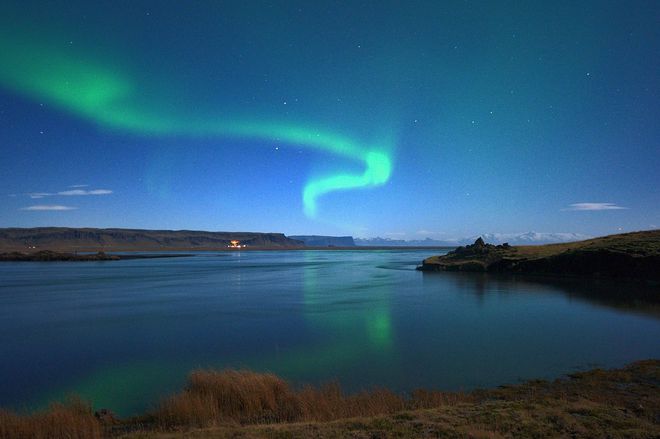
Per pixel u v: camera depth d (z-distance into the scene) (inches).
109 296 1891.0
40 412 498.3
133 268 4311.0
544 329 1035.9
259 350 891.4
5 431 402.6
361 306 1496.1
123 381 697.0
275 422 452.4
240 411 494.0
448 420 408.5
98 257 6742.1
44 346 959.0
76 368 779.4
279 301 1674.5
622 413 435.8
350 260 6279.5
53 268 4384.8
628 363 724.0
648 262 2071.9
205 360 823.7
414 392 577.9
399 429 382.0
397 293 1871.3
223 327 1154.7
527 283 2123.5
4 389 665.0
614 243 2481.5
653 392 545.3
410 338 967.0
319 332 1060.5
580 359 757.9
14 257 6422.2
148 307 1546.5
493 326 1086.4
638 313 1239.5
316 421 447.8
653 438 361.7
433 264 3280.0
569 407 450.9
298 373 713.6
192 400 498.6
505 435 366.6
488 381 641.6
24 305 1615.4
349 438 363.6
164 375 730.2
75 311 1460.4
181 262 5861.2
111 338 1035.9
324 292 1980.8
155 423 461.7
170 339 1017.5
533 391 570.6
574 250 2512.3
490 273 2760.8
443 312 1325.0
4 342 1003.9
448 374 684.1
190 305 1589.6
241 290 2118.6
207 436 373.1
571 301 1498.5
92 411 526.9
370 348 879.7
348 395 586.2
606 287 1873.8
